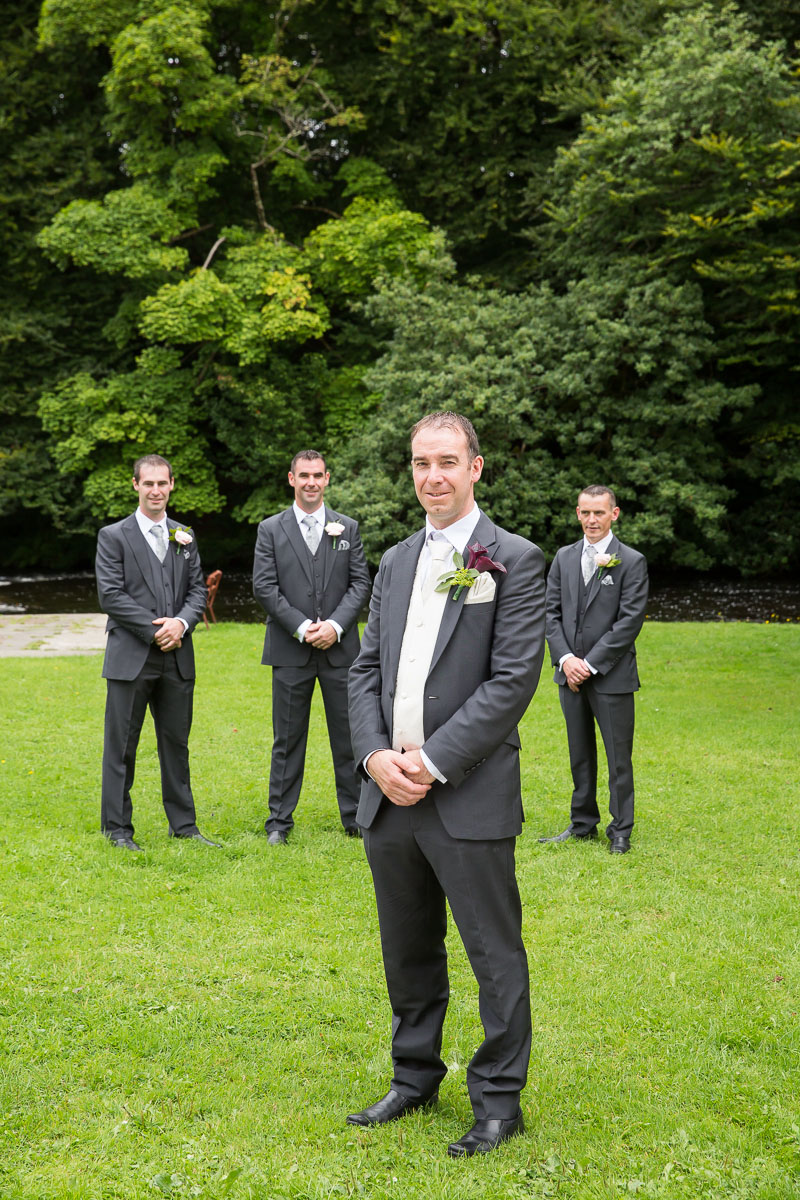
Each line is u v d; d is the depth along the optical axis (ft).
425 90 69.21
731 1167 8.56
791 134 57.77
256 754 24.71
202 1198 8.00
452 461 9.25
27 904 14.46
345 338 70.59
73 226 63.26
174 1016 11.27
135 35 61.77
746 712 29.19
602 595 18.33
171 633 17.31
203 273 63.52
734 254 58.95
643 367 58.29
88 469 73.46
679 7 67.41
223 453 74.18
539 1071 10.24
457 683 9.14
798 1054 10.50
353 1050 10.71
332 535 18.54
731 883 16.03
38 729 26.66
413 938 9.39
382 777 8.84
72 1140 8.87
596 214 62.28
